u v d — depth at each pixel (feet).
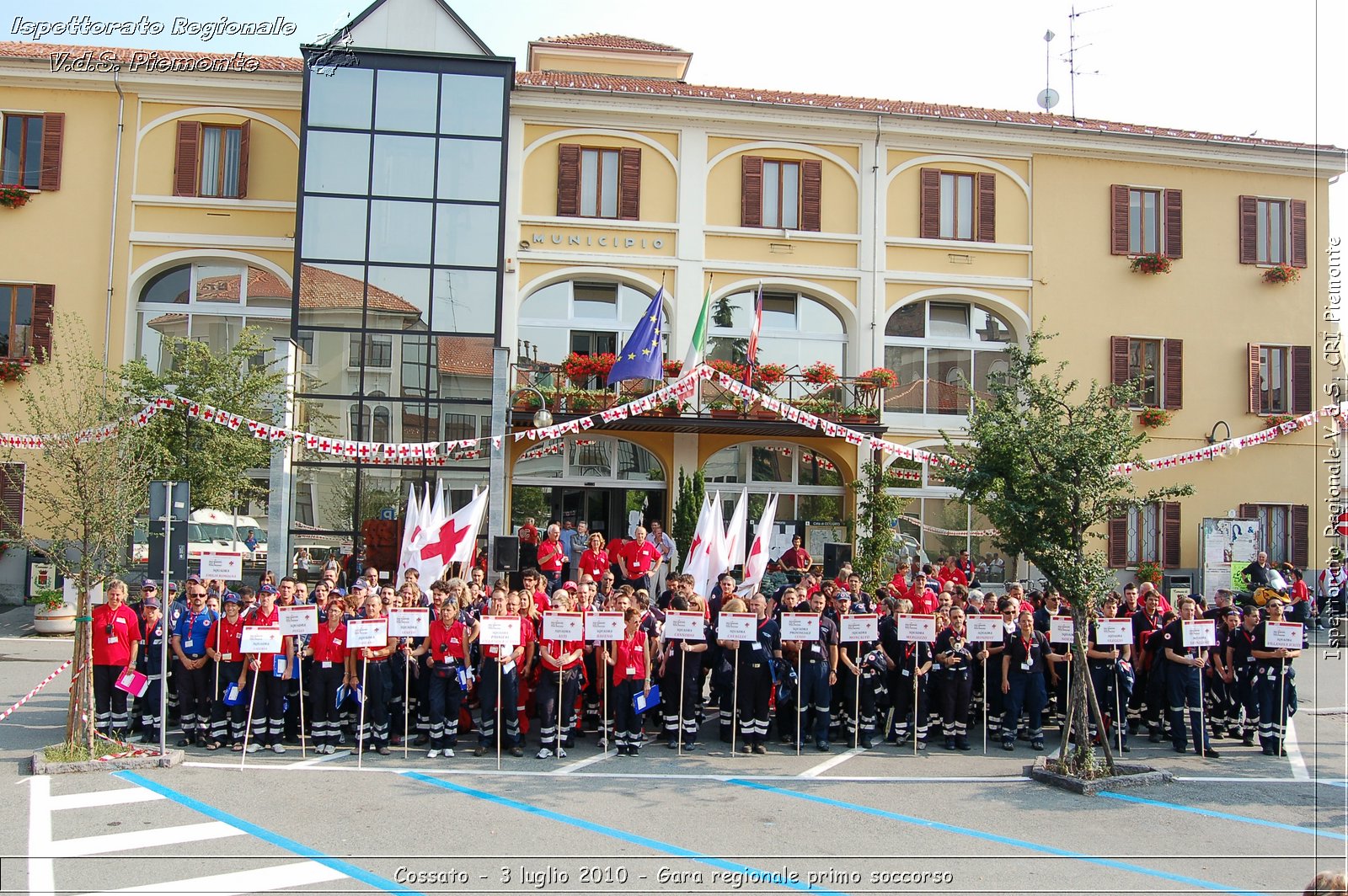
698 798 30.94
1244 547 75.00
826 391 74.28
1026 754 38.19
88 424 36.01
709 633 38.96
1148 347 79.61
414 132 68.13
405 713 36.24
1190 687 39.34
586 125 74.59
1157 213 80.43
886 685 40.29
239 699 35.96
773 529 74.33
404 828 27.35
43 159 71.00
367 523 64.85
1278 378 81.05
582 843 26.40
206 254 71.61
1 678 48.47
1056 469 35.12
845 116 76.38
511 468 71.26
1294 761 37.73
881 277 76.84
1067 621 39.11
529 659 37.96
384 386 66.44
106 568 35.24
